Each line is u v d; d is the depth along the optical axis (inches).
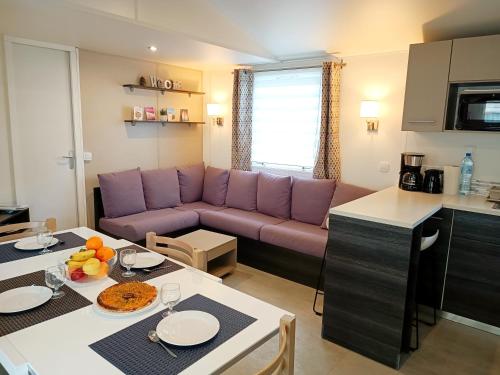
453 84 117.6
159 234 149.6
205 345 46.8
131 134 174.9
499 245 101.7
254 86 186.2
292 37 145.3
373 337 91.5
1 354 44.6
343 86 155.7
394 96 142.5
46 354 44.1
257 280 137.6
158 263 72.7
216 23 139.9
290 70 171.9
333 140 156.9
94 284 63.4
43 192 148.5
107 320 52.1
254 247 148.3
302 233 135.8
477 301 107.4
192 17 131.8
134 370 41.7
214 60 172.9
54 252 78.1
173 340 47.1
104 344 46.4
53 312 53.8
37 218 147.8
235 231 153.6
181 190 185.5
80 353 44.5
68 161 154.9
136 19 114.9
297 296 125.3
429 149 135.6
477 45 109.9
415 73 122.2
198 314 53.5
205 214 165.9
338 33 134.3
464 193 125.9
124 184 158.2
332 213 96.0
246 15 136.1
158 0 120.8
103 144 164.2
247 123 185.2
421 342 100.7
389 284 87.6
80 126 154.5
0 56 130.2
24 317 52.2
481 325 107.9
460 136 128.3
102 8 106.7
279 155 181.0
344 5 116.0
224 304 57.9
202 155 212.1
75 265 62.6
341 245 94.8
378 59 145.1
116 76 164.7
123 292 58.4
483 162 124.6
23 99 138.5
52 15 106.2
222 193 183.6
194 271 70.4
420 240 90.3
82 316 53.0
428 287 115.2
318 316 112.3
